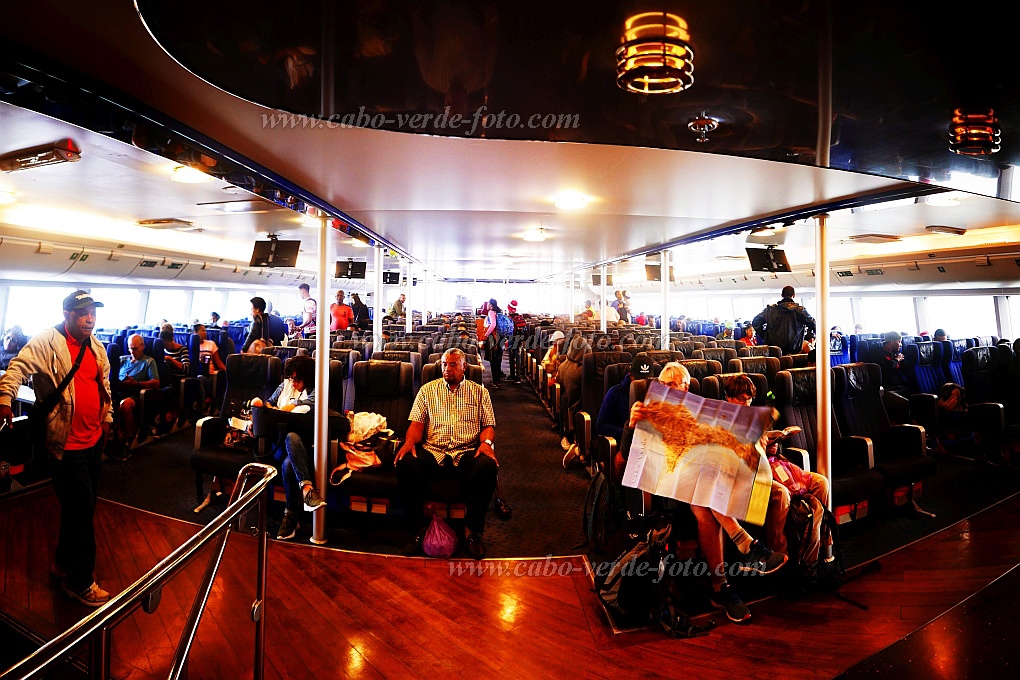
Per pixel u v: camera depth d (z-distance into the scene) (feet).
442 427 13.34
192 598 10.72
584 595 10.95
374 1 3.71
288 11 3.92
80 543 10.25
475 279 67.82
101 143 12.67
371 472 13.60
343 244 29.81
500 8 3.69
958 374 25.13
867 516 14.69
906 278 30.78
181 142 8.85
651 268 36.27
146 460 20.11
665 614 9.71
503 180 12.87
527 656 8.95
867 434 15.65
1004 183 7.36
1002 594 7.83
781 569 11.30
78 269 25.45
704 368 16.90
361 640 9.36
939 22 3.63
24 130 11.68
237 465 14.46
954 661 6.52
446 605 10.53
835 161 6.66
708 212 16.78
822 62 4.30
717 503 9.19
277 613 10.18
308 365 15.03
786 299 22.70
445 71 4.71
